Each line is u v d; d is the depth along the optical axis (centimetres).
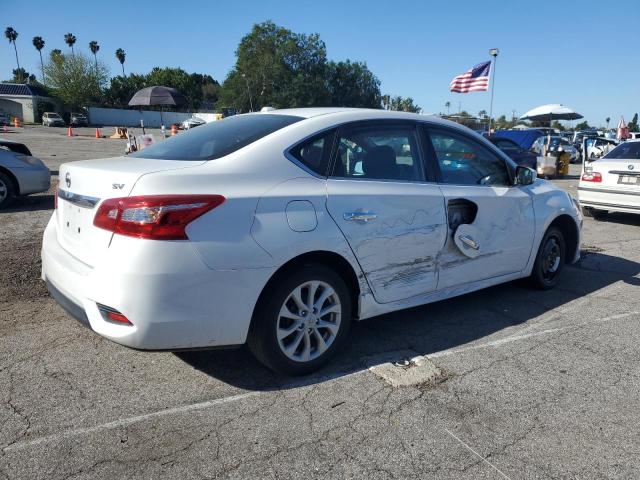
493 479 244
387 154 373
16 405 292
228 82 6825
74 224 314
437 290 401
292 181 317
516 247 463
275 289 305
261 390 317
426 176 393
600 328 428
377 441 270
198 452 257
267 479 240
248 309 295
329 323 337
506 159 462
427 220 380
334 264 343
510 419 293
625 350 386
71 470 242
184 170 290
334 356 360
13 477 236
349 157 351
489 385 329
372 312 360
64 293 307
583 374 347
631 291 529
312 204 317
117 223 273
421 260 381
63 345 367
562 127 6906
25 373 328
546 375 345
